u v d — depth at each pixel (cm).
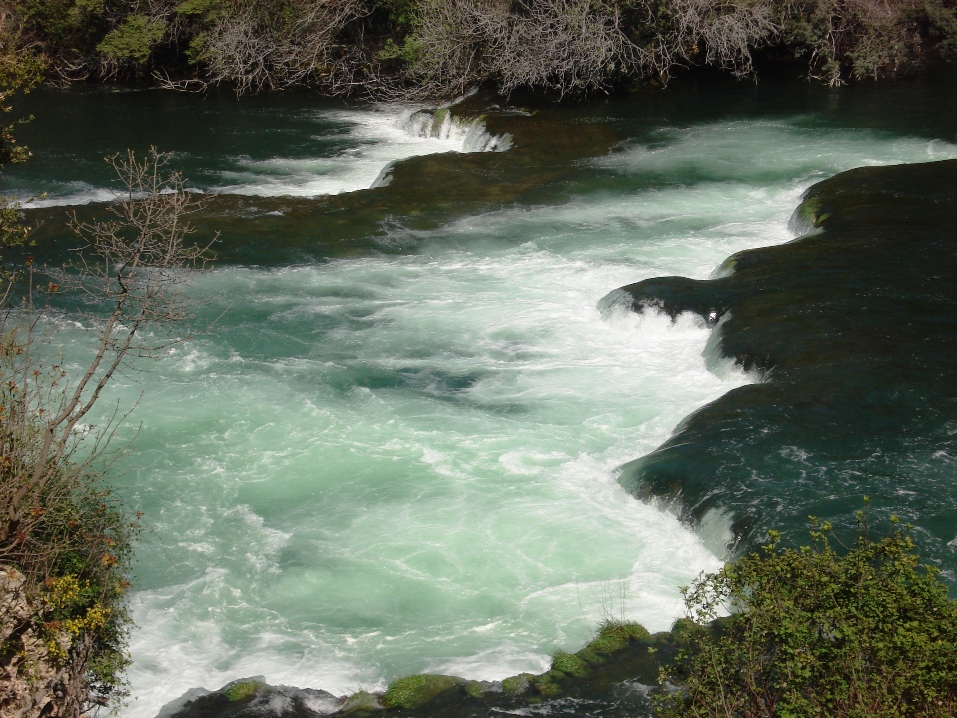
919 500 1109
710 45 3047
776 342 1462
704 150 2498
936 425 1245
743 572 813
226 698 934
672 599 1056
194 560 1139
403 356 1595
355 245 1992
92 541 927
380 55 3344
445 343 1633
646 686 919
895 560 797
